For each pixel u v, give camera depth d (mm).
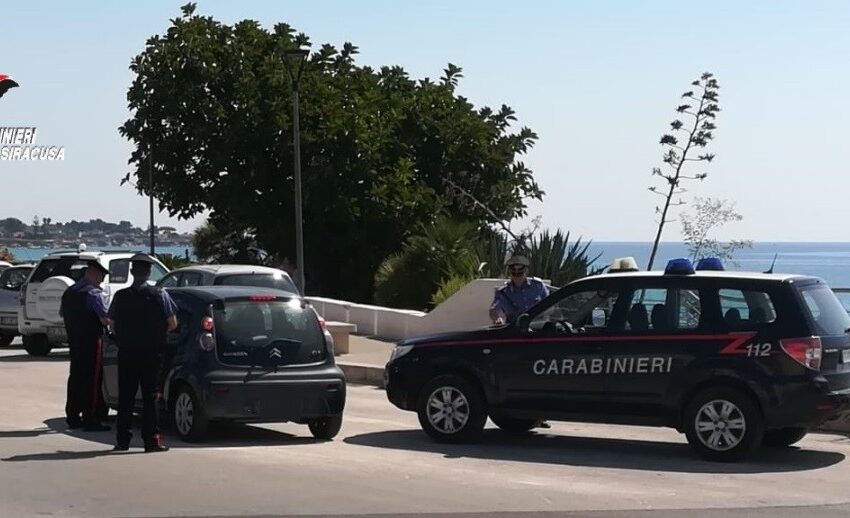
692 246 32594
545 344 13219
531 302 14609
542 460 12547
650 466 12203
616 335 12914
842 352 12555
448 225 32312
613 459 12656
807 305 12438
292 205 39375
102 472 11430
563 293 13359
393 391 14016
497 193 42312
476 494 10469
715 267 13602
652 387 12695
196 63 39719
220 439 14008
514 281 14688
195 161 40844
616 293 13086
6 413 16141
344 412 16844
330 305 28781
